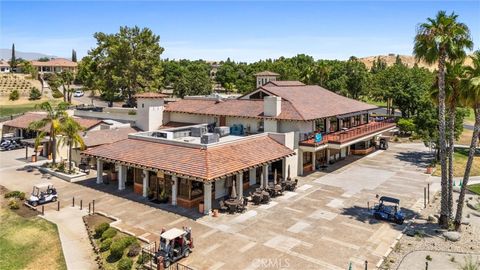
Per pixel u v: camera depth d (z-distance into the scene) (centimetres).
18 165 4562
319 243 2383
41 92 11362
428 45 2570
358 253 2253
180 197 3067
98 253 2303
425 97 5153
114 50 7512
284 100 4412
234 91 12081
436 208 3073
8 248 2433
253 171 3678
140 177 3388
